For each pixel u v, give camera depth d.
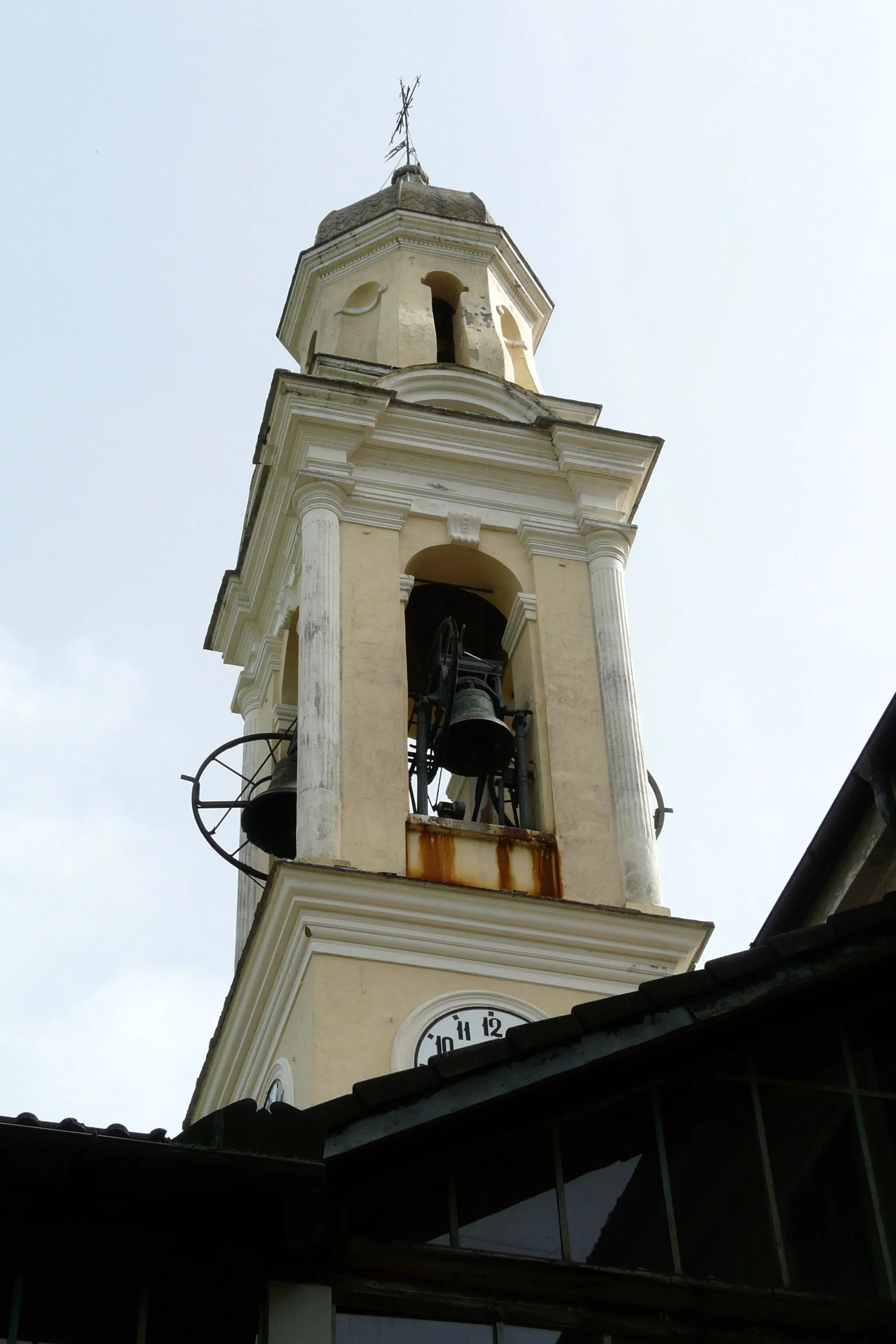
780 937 13.66
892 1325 12.77
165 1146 11.71
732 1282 12.75
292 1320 11.87
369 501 26.69
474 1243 12.44
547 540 27.16
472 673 25.56
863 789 16.25
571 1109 13.05
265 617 28.30
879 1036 13.88
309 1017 22.23
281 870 22.84
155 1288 11.83
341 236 31.19
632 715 25.70
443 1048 22.22
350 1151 12.21
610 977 23.36
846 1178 13.38
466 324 30.33
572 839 24.53
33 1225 11.75
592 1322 12.38
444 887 23.22
